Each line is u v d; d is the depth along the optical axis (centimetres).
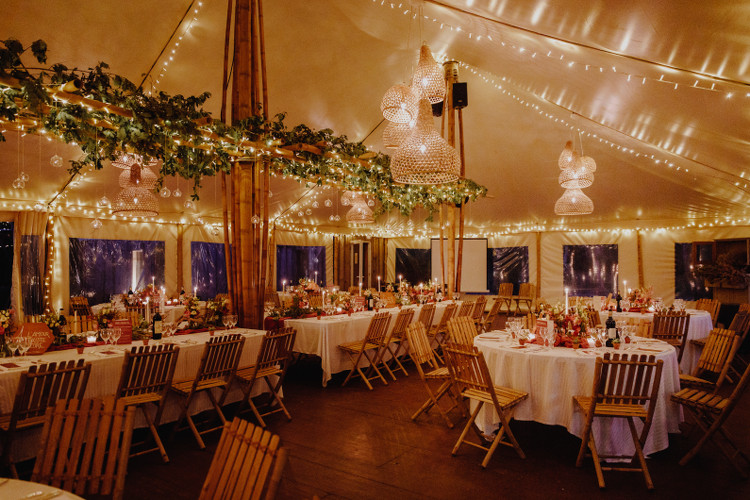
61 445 219
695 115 439
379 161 725
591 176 725
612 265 1309
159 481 355
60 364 336
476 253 1475
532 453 407
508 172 1098
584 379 396
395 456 400
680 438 441
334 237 1498
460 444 405
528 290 1376
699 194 994
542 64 525
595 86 502
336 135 916
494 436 435
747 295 973
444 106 854
